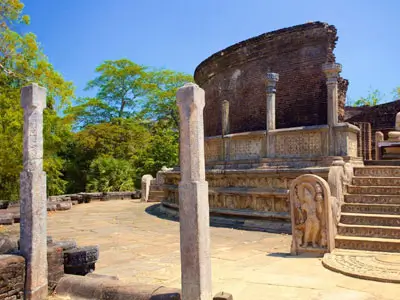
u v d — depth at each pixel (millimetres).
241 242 9422
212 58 18797
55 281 5586
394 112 22172
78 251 6020
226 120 13703
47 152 23531
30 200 5184
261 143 12477
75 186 34500
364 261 6691
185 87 4449
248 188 12312
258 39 15938
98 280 5469
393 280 5617
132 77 43406
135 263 7430
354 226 8070
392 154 16141
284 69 15562
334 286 5539
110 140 35375
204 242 4363
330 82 11180
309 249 7574
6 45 18953
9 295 4926
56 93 21219
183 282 4348
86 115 41312
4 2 18625
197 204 4309
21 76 19203
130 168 32500
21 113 18703
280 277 6086
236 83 17688
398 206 8562
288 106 15305
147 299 4723
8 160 18953
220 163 13438
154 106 43312
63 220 15164
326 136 11117
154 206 20109
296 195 7746
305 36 14758
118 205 21875
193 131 4414
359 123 18688
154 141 34594
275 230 11086
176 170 16453
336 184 8734
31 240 5156
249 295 5254
